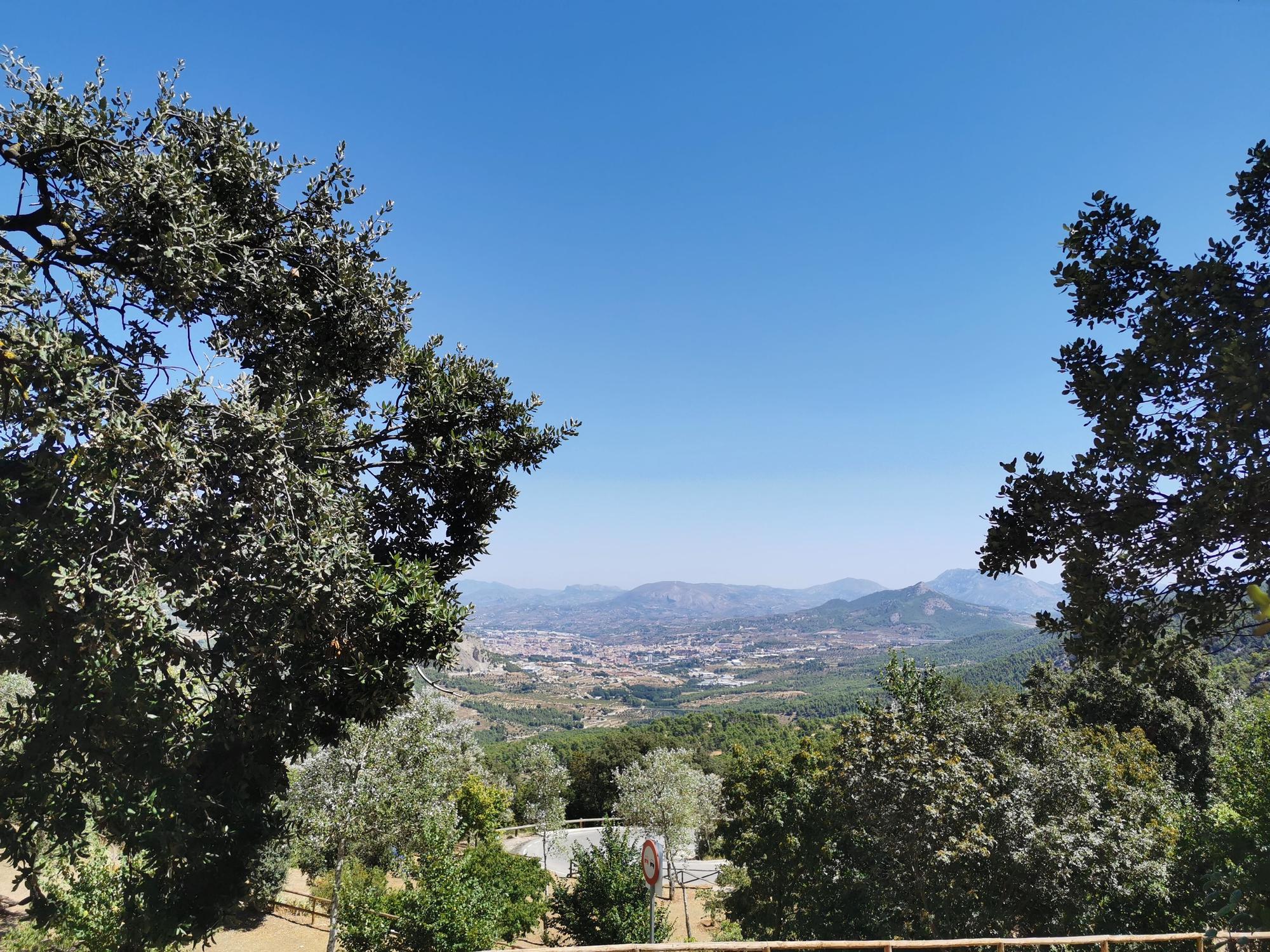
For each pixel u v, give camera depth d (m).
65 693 5.26
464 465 8.45
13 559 4.88
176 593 5.02
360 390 8.62
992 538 6.19
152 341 6.94
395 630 7.02
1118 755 14.38
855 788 11.53
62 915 7.50
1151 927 10.67
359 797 12.85
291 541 5.77
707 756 51.22
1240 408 4.59
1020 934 10.47
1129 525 5.42
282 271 7.20
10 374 4.60
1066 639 6.01
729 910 16.11
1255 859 2.62
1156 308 5.31
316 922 16.39
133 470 5.00
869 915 10.91
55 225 6.08
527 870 15.58
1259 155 5.03
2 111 5.68
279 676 6.54
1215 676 24.56
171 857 5.96
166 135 6.32
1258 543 4.99
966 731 12.53
